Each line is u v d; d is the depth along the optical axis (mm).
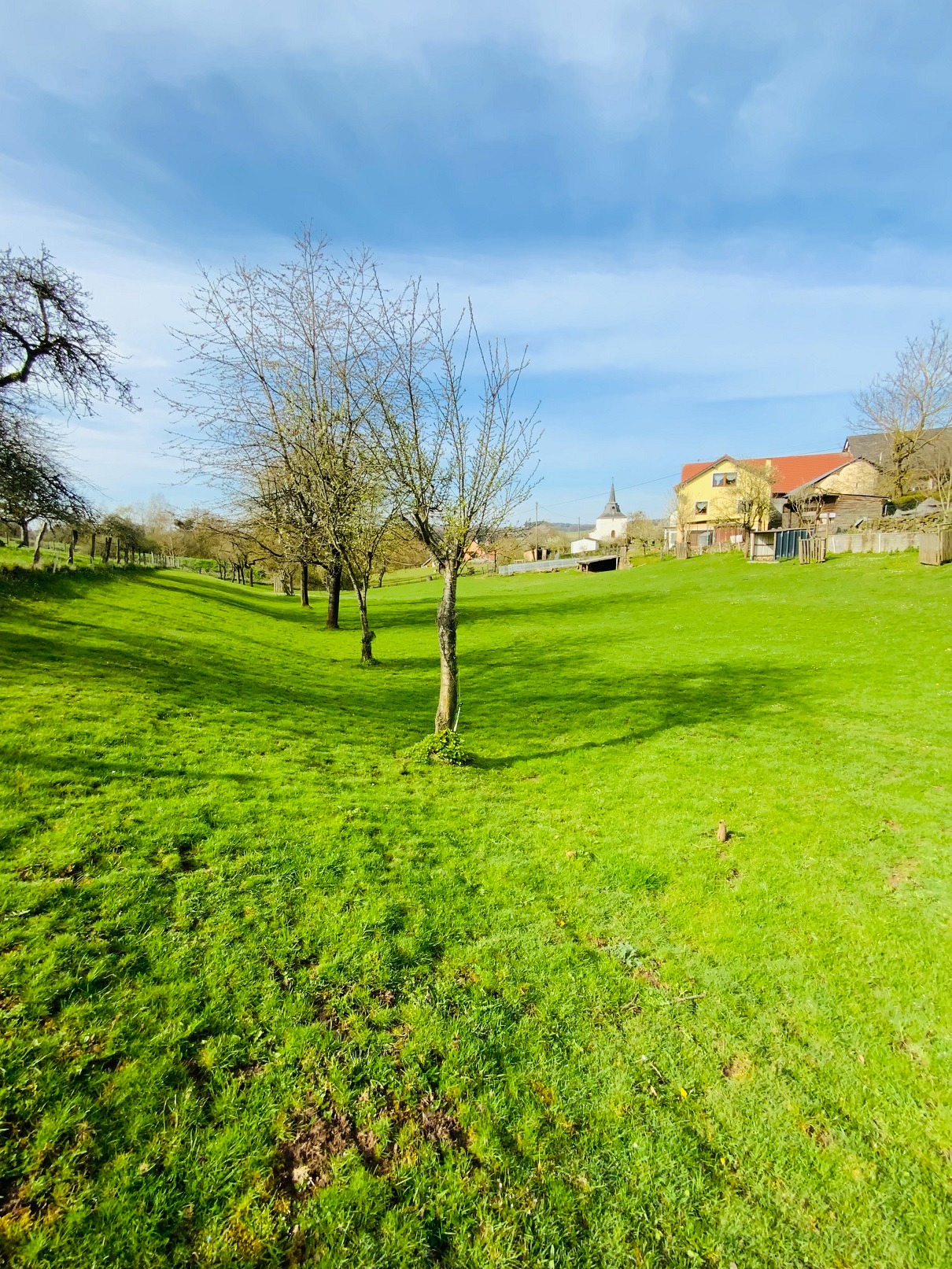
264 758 8562
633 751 10727
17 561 22266
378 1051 3822
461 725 12758
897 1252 3000
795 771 9281
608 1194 3170
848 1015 4473
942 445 46156
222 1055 3590
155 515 77688
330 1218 2844
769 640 19969
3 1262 2475
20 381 17828
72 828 5672
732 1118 3656
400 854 6379
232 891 5191
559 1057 3990
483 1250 2830
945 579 24562
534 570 76125
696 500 70125
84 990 3867
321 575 36438
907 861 6559
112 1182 2834
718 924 5520
